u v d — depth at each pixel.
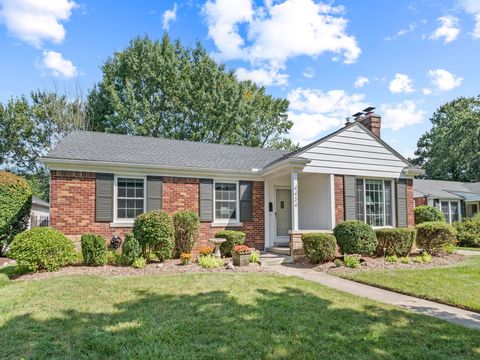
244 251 9.74
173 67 26.92
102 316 4.96
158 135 27.06
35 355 3.71
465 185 26.69
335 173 12.61
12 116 28.66
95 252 8.94
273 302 5.82
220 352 3.80
